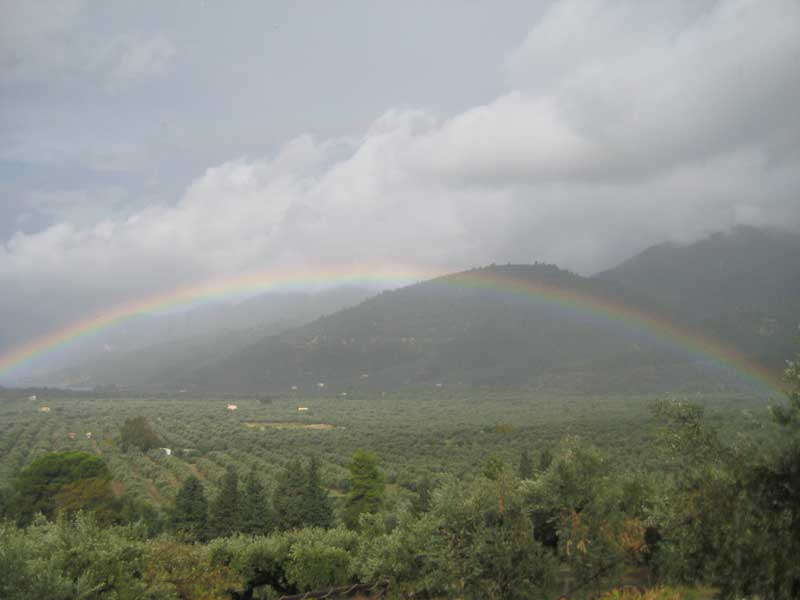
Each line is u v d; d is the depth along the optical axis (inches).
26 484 1875.0
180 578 834.2
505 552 591.5
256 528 1701.5
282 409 7834.6
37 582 563.2
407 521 803.4
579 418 4719.5
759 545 446.0
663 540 575.8
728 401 4473.4
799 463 439.8
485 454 3171.8
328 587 979.3
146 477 2999.5
